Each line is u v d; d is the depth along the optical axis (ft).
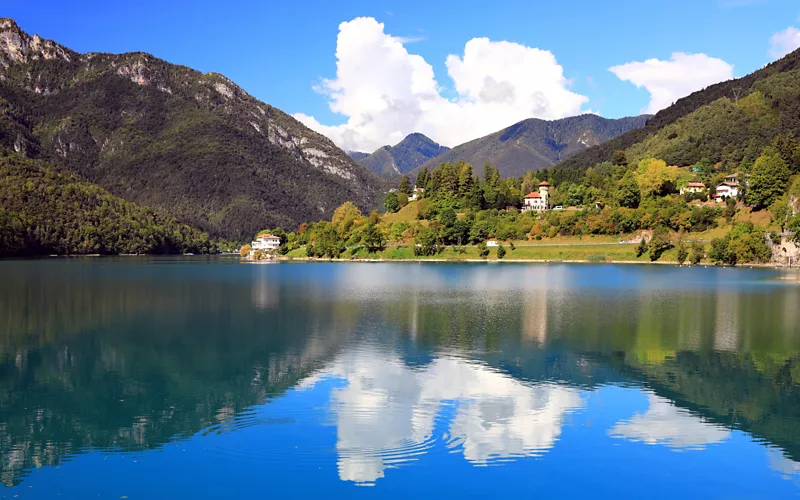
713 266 638.94
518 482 104.63
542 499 99.25
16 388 161.38
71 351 206.39
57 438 124.26
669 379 168.25
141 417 136.67
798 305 320.29
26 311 304.50
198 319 278.26
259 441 122.11
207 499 98.63
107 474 107.76
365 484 103.24
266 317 283.79
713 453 117.08
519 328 249.96
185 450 117.29
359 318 280.31
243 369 179.83
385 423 131.44
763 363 187.11
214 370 179.01
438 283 472.85
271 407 143.02
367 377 169.48
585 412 139.64
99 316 287.07
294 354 200.64
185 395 153.58
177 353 202.90
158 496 99.76
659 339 224.74
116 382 166.61
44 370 180.24
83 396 153.48
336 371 176.96
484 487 102.58
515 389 157.58
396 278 531.50
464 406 143.23
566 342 219.00
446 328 250.57
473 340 223.92
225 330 247.29
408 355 197.77
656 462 112.88
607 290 406.41
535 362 187.52
